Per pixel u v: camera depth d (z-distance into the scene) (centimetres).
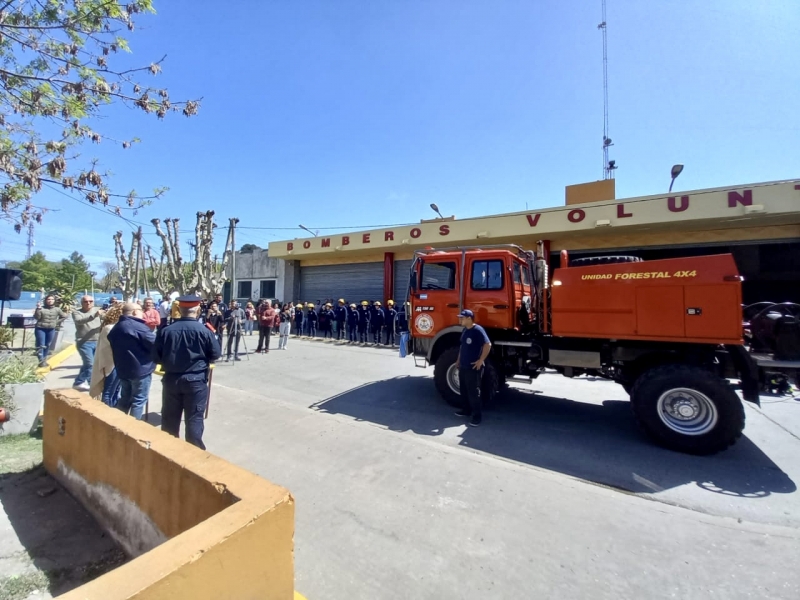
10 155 403
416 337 662
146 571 139
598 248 1319
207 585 152
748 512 327
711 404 432
